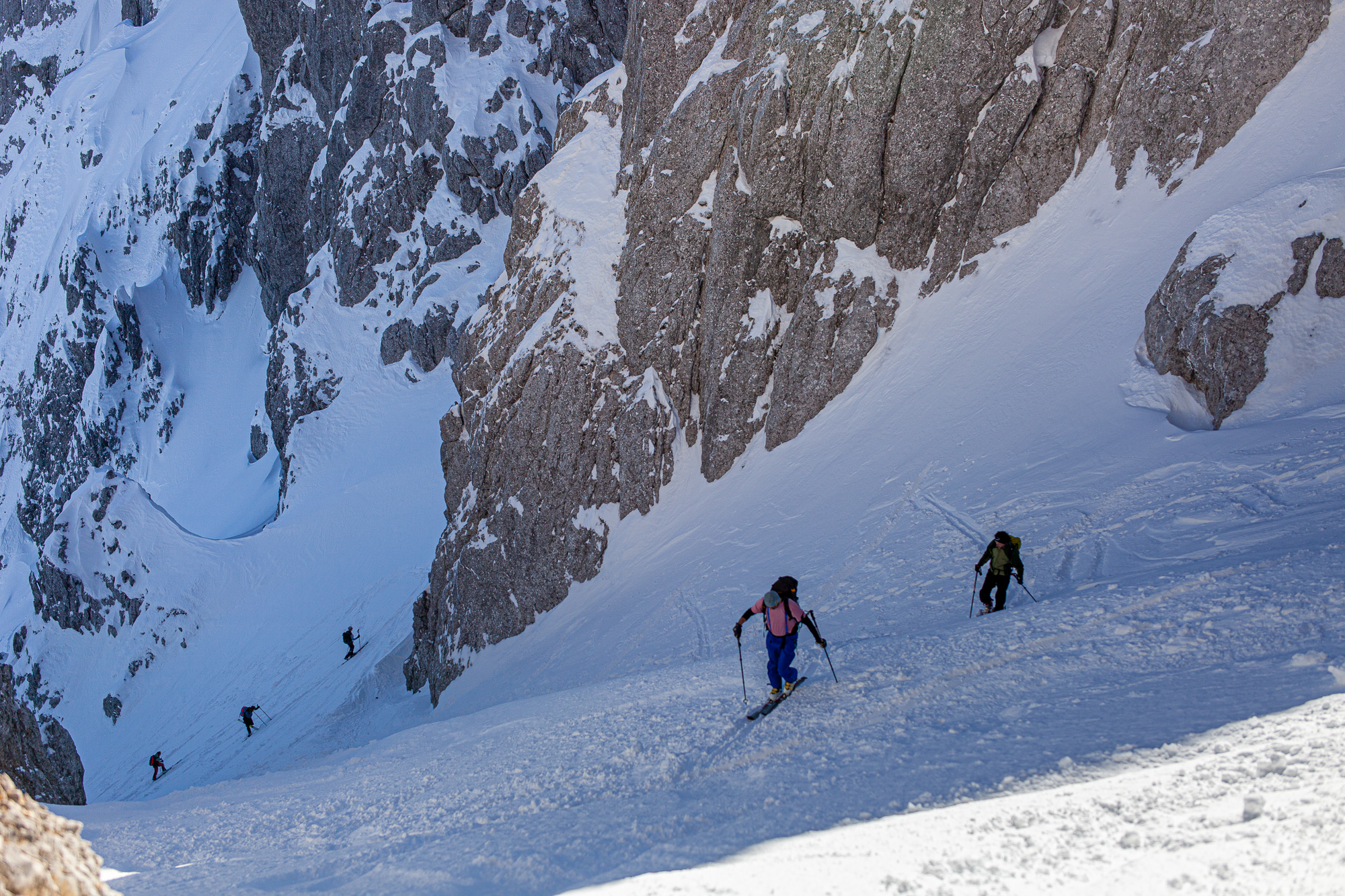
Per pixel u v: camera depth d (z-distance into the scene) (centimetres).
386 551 4262
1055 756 477
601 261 2675
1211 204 1462
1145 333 1386
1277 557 729
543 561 2538
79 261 7438
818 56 2053
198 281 7288
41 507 7144
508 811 676
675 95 2608
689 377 2398
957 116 1894
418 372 5369
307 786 1018
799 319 2152
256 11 6688
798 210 2167
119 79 9175
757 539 1827
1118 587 795
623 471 2441
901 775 513
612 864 486
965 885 345
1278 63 1488
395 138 5641
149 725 4047
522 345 2750
